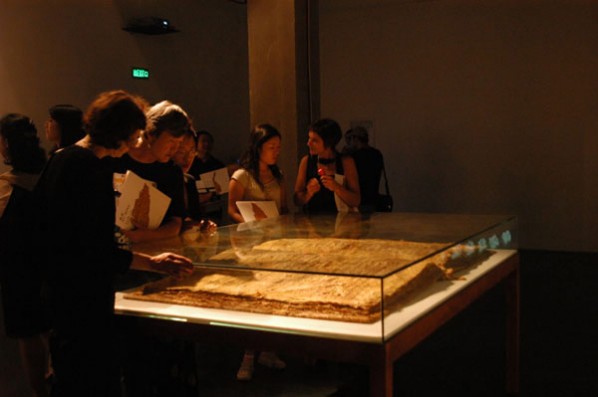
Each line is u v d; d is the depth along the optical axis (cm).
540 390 351
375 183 557
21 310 302
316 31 519
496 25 792
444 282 261
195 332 221
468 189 824
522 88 786
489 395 348
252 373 373
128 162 273
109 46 659
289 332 203
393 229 311
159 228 269
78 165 203
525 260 728
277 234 297
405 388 361
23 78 565
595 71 751
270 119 514
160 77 730
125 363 246
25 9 566
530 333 458
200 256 244
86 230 201
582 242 773
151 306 235
